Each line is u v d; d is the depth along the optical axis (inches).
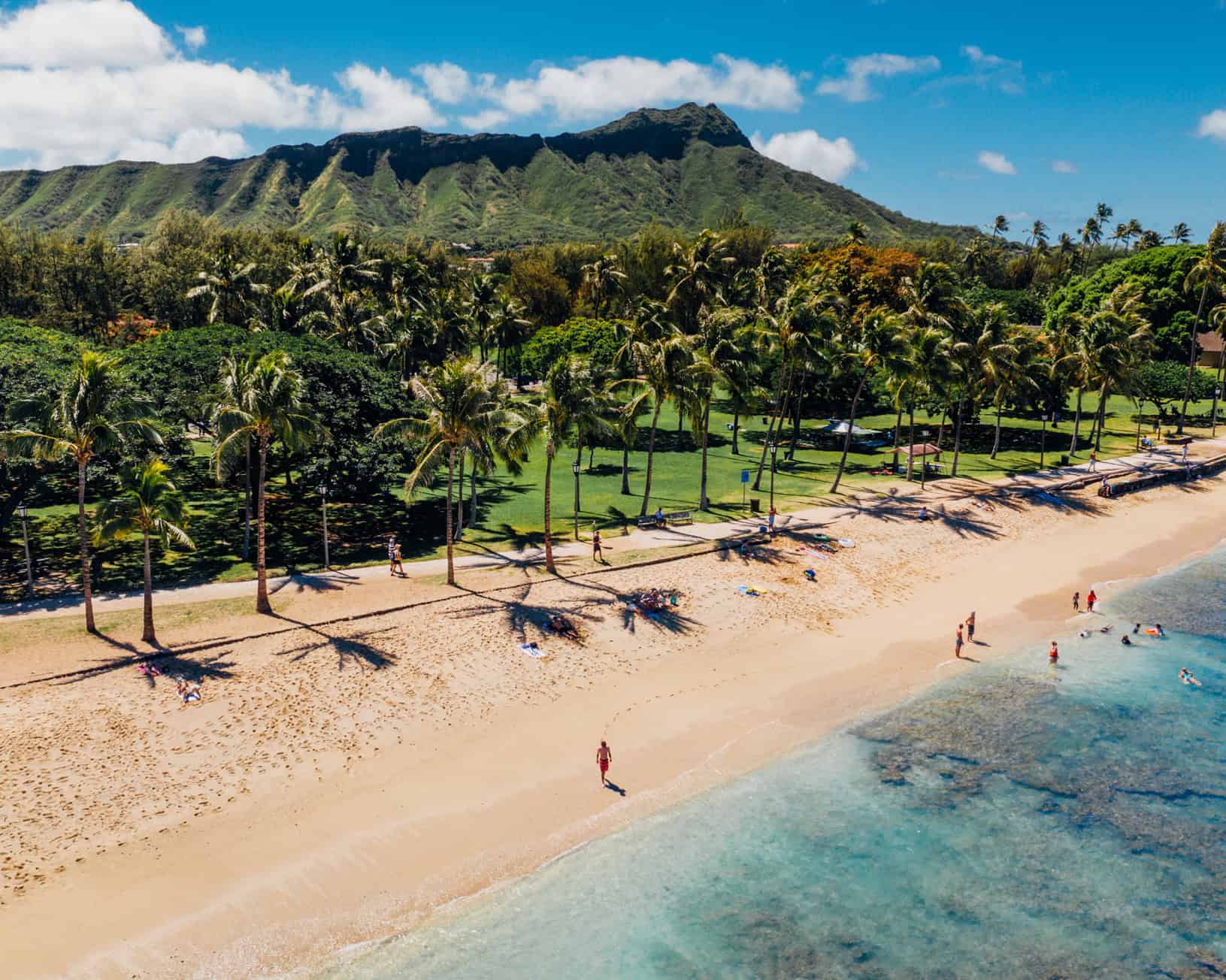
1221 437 3678.6
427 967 839.1
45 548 1908.2
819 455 3208.7
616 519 2283.5
